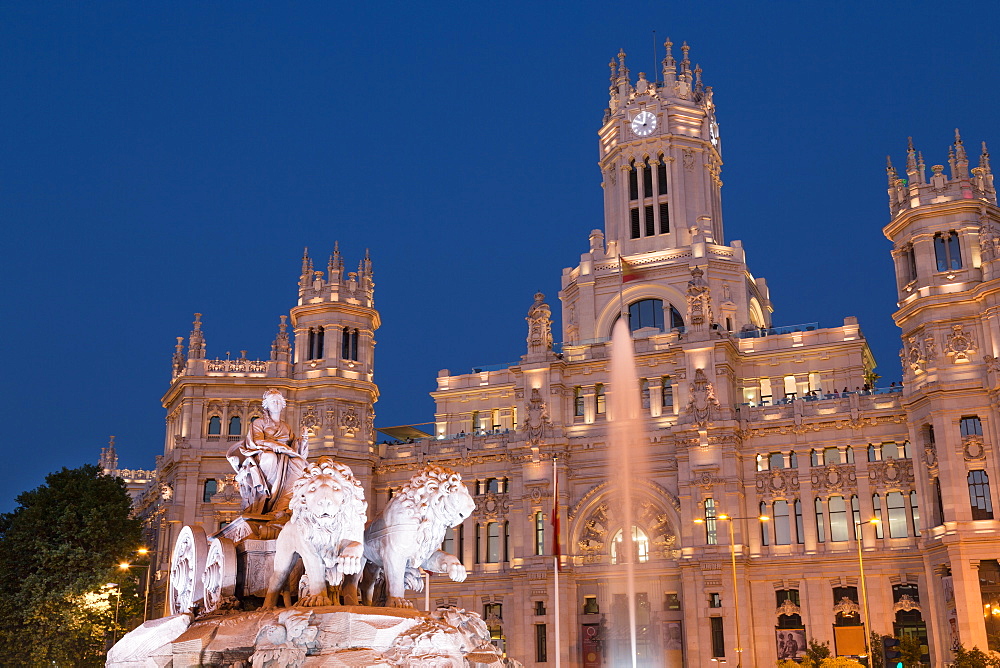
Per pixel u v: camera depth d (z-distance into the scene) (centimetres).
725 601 8975
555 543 6906
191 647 2291
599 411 10238
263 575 2550
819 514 9294
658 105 11825
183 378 10688
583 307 11294
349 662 2075
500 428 11225
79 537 8138
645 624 9406
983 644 7838
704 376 9669
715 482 9300
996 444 8200
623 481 9794
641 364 10150
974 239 8744
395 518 2480
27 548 8056
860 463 9231
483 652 2312
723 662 8781
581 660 9525
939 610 8338
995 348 8350
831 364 10106
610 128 12188
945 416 8431
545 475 9975
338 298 10988
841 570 9050
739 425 9575
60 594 7712
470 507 2514
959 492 8231
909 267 9131
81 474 8669
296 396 10750
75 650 7838
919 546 8850
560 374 10281
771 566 9225
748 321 10925
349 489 2302
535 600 9694
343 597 2378
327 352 10844
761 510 9469
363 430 10700
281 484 2744
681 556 9275
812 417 9400
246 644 2250
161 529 10488
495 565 10175
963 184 8919
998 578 7988
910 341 8956
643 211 11625
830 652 8638
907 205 9100
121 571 8488
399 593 2450
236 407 10662
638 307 11131
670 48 12275
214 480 10400
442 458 10594
